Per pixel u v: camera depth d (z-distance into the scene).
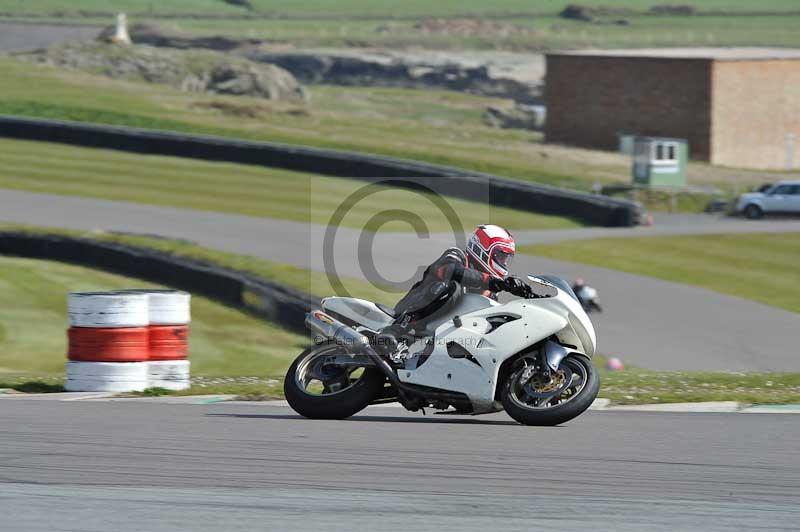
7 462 26.05
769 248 135.50
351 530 20.73
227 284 93.12
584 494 23.73
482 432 31.73
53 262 106.25
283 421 33.38
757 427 32.91
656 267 122.38
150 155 168.25
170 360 42.47
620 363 79.62
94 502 22.52
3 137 174.50
